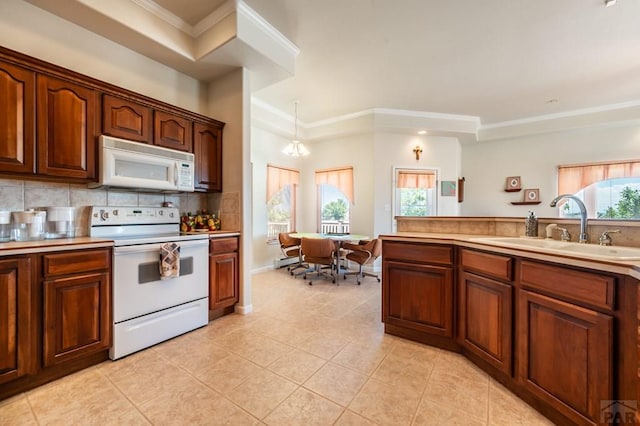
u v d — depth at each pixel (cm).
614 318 111
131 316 197
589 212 492
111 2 209
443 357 196
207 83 308
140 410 141
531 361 144
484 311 176
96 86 205
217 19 242
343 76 352
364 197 511
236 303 279
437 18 245
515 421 136
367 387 162
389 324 230
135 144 220
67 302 169
